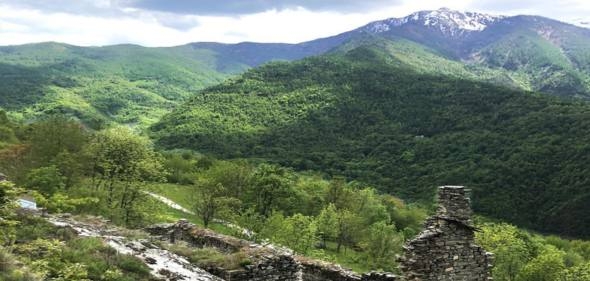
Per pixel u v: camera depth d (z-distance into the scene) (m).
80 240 12.45
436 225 15.39
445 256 15.14
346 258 63.28
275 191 72.81
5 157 46.94
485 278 15.66
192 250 15.09
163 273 12.09
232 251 16.70
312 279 18.42
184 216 58.66
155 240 15.55
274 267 14.66
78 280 9.88
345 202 86.62
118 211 37.91
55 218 15.03
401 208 107.44
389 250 64.00
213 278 12.90
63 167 44.31
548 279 51.34
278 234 44.19
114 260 11.64
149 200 43.12
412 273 14.70
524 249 55.56
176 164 93.06
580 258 71.94
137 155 43.97
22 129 72.50
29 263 9.94
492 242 52.28
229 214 56.12
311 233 46.38
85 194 38.38
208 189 57.91
